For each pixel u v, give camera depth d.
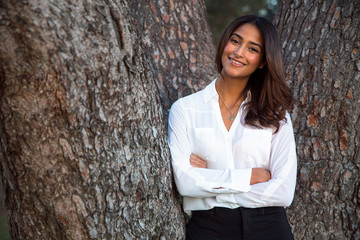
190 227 2.23
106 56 1.68
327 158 2.53
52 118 1.66
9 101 1.65
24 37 1.54
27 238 1.85
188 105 2.29
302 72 2.59
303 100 2.58
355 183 2.51
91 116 1.70
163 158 2.04
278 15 2.86
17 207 1.83
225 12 7.70
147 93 1.93
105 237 1.83
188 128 2.26
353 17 2.47
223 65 2.26
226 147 2.24
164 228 2.01
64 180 1.73
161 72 2.83
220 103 2.33
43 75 1.59
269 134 2.26
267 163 2.29
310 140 2.56
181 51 2.88
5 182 1.85
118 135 1.79
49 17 1.54
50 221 1.80
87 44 1.63
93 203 1.78
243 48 2.19
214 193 2.12
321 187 2.55
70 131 1.69
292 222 2.61
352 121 2.47
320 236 2.57
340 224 2.56
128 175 1.84
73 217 1.78
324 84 2.51
